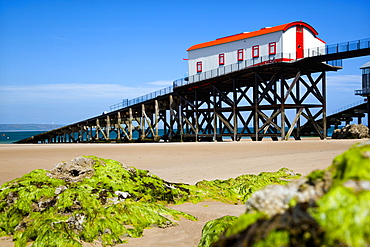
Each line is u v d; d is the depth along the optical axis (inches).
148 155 1078.4
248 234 84.6
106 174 418.3
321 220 74.4
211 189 504.4
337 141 1581.0
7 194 350.6
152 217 339.0
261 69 1616.6
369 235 67.5
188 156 1049.5
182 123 2117.4
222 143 1560.0
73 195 350.6
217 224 289.4
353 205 71.7
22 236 301.6
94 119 2640.3
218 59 1796.3
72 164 420.5
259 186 530.9
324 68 1675.7
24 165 840.9
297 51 1576.0
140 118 2440.9
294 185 99.8
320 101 1745.8
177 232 320.8
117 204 346.9
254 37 1640.0
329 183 92.4
